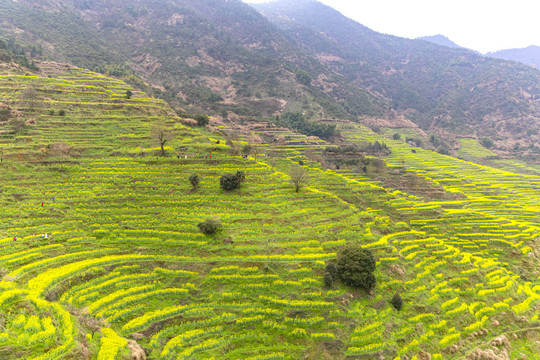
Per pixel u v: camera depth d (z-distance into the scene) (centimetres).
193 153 8506
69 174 6619
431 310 4753
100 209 5588
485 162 17812
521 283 6253
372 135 18350
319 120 19212
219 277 4338
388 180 11269
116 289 3891
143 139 8669
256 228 5581
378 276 5025
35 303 3152
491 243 7338
